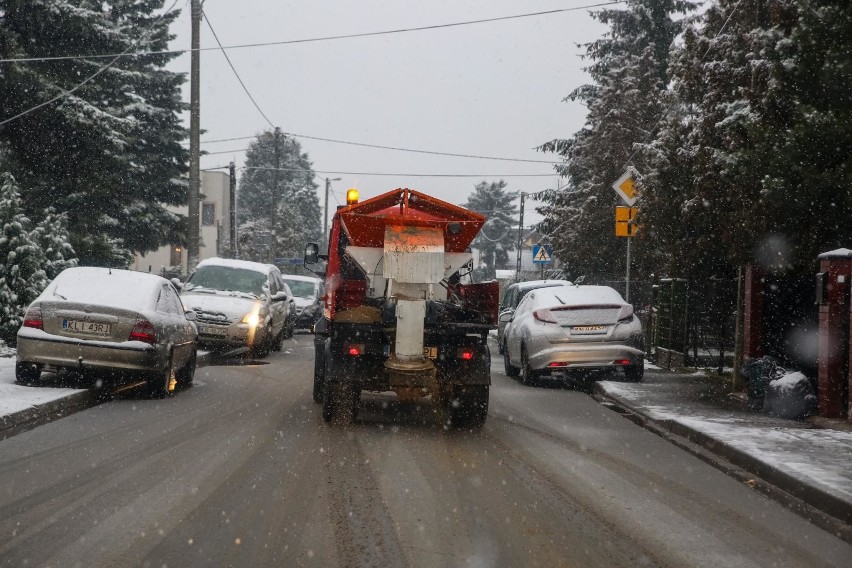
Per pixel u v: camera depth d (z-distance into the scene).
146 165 39.19
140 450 8.78
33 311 12.42
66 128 29.09
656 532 6.29
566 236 31.62
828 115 11.12
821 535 6.36
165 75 40.50
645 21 39.00
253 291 22.02
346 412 10.93
